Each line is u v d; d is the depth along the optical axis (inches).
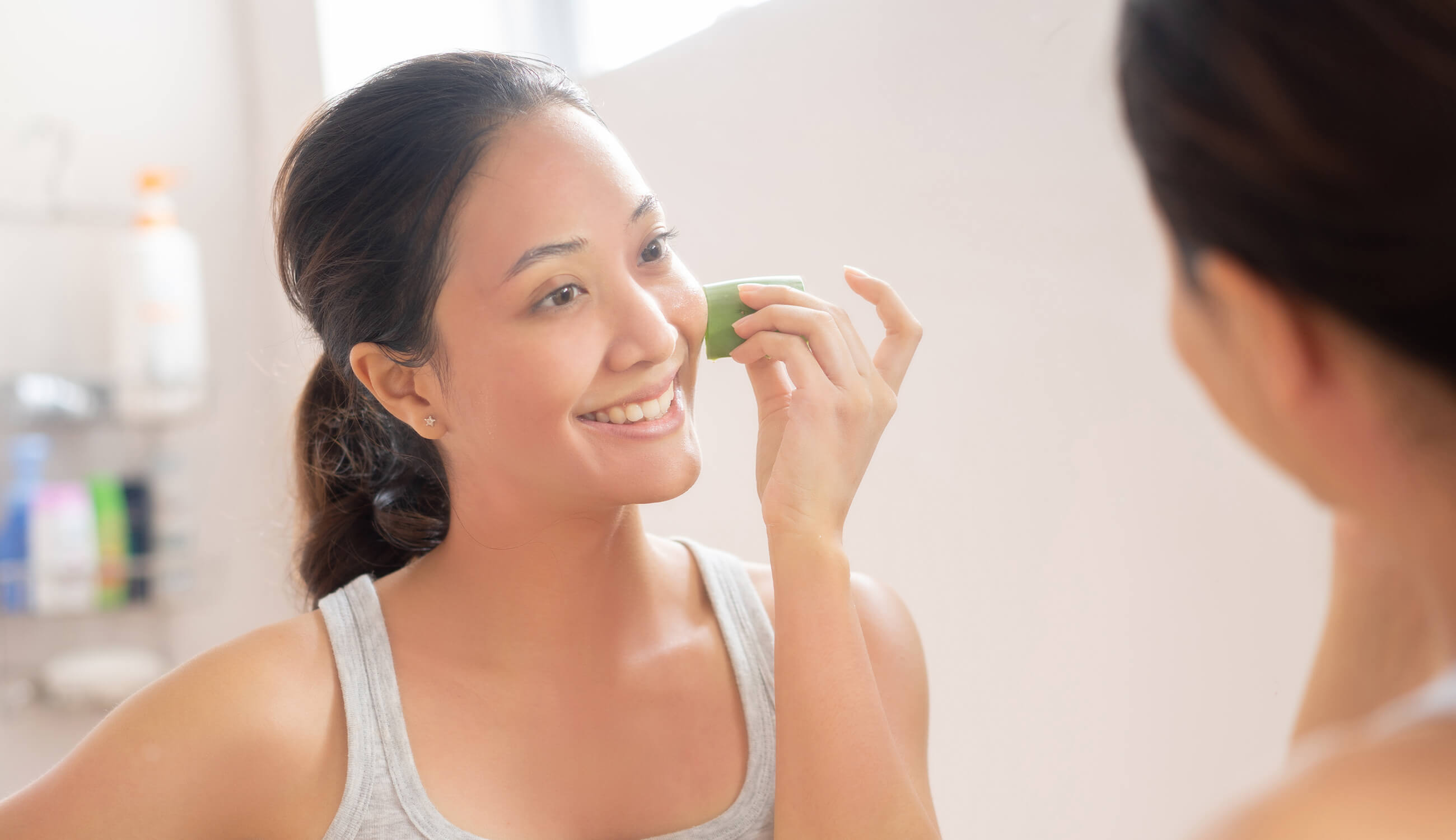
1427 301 16.3
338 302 33.5
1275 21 17.1
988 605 38.2
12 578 61.0
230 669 32.0
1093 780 35.9
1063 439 35.9
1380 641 23.7
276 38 65.2
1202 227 18.8
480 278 31.5
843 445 31.9
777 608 31.0
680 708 33.3
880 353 33.7
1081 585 35.8
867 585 35.3
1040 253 35.9
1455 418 17.3
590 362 31.4
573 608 33.1
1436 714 16.6
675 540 36.3
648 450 31.9
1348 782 16.2
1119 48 20.7
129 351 62.4
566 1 54.2
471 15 57.9
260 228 69.5
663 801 32.4
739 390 45.8
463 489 33.2
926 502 39.7
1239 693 32.8
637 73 48.3
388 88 32.5
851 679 30.2
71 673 62.0
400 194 32.0
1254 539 32.3
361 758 31.8
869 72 39.7
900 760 30.2
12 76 64.9
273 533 46.6
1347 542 24.2
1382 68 16.1
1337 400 18.6
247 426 69.7
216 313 69.4
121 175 67.3
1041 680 37.0
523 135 31.5
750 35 43.4
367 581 34.3
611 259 31.5
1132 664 34.9
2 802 31.6
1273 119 17.1
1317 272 17.2
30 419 62.6
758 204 43.7
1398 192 16.1
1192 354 21.2
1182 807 34.1
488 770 32.2
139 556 64.2
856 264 40.7
